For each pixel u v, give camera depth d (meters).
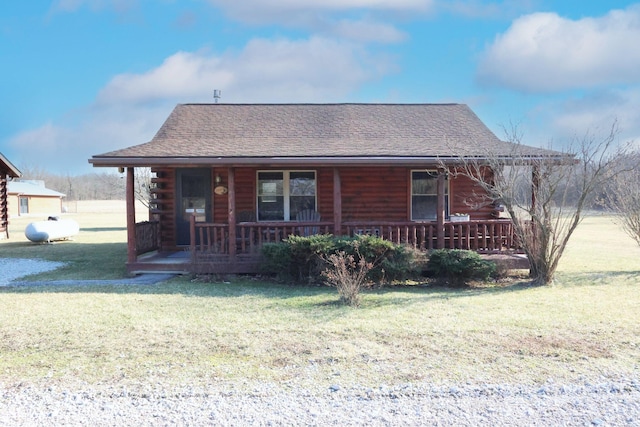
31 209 45.03
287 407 3.63
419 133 12.20
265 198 12.09
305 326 5.81
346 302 7.13
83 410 3.59
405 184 12.11
